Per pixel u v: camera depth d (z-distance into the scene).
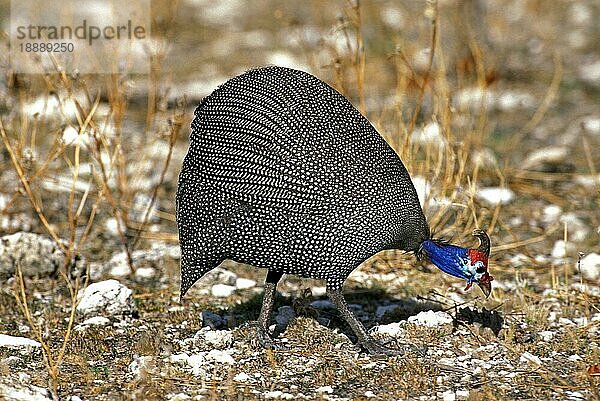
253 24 28.12
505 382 10.26
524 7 27.12
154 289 13.44
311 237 10.09
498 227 15.63
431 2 14.34
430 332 11.45
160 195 16.92
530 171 18.09
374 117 19.27
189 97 21.45
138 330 11.90
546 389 10.07
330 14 25.11
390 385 10.16
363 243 10.23
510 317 12.13
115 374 10.51
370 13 25.11
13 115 17.06
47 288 13.34
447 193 15.66
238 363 10.77
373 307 12.69
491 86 22.16
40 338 10.70
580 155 19.14
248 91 10.34
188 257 10.51
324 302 12.72
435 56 22.05
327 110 10.30
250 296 13.12
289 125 10.12
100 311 12.27
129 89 17.53
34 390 9.84
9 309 12.45
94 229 15.56
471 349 11.11
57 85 16.33
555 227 15.43
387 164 10.43
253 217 10.09
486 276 10.72
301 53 24.27
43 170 15.15
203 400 9.77
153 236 15.40
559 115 21.59
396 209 10.37
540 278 13.74
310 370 10.59
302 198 10.02
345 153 10.17
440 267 10.83
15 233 14.20
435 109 16.94
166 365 10.59
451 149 14.84
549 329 11.78
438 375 10.40
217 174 10.20
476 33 22.38
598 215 16.22
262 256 10.24
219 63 24.66
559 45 26.70
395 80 21.89
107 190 14.16
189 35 27.28
